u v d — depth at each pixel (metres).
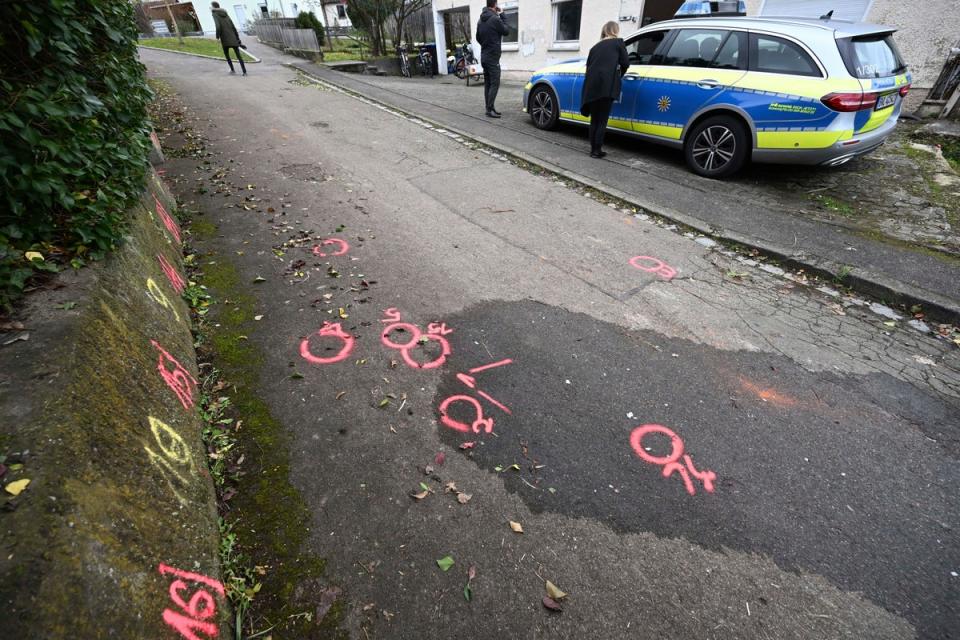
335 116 9.12
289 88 11.66
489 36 8.73
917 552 2.20
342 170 6.43
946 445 2.72
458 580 2.04
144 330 2.45
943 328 3.69
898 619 1.96
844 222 5.11
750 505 2.38
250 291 3.86
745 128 5.89
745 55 5.80
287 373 3.07
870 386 3.12
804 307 3.91
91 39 3.03
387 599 1.96
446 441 2.67
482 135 8.12
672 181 6.23
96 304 2.09
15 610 1.12
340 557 2.11
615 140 8.03
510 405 2.91
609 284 4.14
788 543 2.22
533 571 2.08
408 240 4.73
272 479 2.42
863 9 8.52
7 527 1.23
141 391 2.11
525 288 4.04
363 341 3.38
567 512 2.32
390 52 21.56
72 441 1.52
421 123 8.88
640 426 2.79
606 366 3.22
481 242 4.75
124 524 1.56
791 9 9.23
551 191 6.01
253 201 5.41
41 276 2.16
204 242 4.53
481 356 3.28
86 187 2.62
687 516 2.32
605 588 2.03
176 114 8.71
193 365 2.94
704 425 2.81
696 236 4.97
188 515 1.94
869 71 5.30
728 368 3.24
